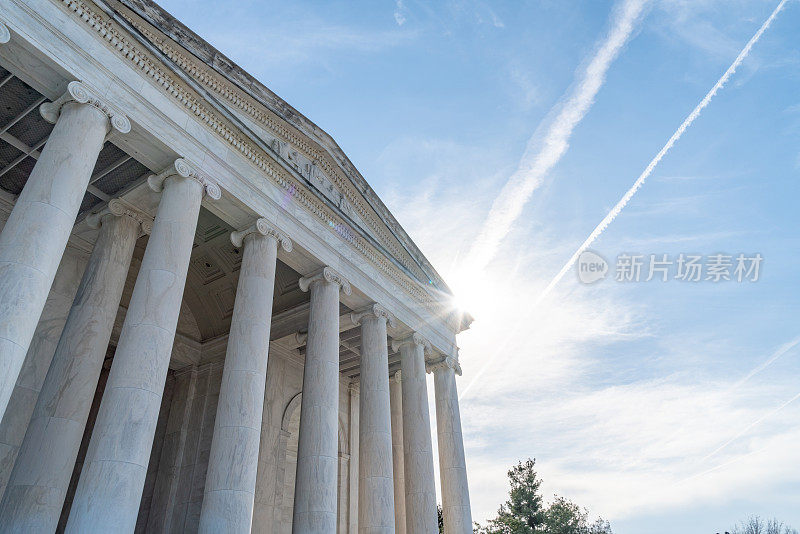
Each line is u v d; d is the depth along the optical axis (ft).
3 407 53.72
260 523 130.82
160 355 72.23
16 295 58.39
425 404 140.15
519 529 322.55
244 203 98.48
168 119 87.51
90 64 77.36
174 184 86.99
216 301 147.13
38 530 68.44
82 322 85.76
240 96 108.27
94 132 73.97
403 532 151.53
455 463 145.89
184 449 135.64
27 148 92.79
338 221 123.54
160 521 126.41
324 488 95.30
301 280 117.70
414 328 147.23
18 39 69.26
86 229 106.01
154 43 91.45
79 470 131.75
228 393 84.99
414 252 158.20
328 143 126.62
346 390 180.24
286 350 157.99
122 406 66.74
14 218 63.82
